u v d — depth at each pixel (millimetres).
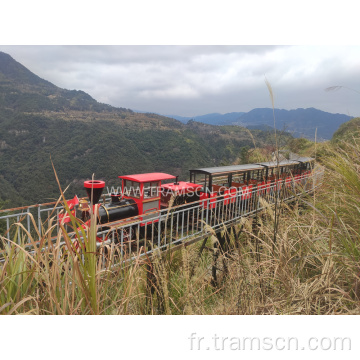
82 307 2029
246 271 3141
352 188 3215
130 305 2676
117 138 100125
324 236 3152
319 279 2713
